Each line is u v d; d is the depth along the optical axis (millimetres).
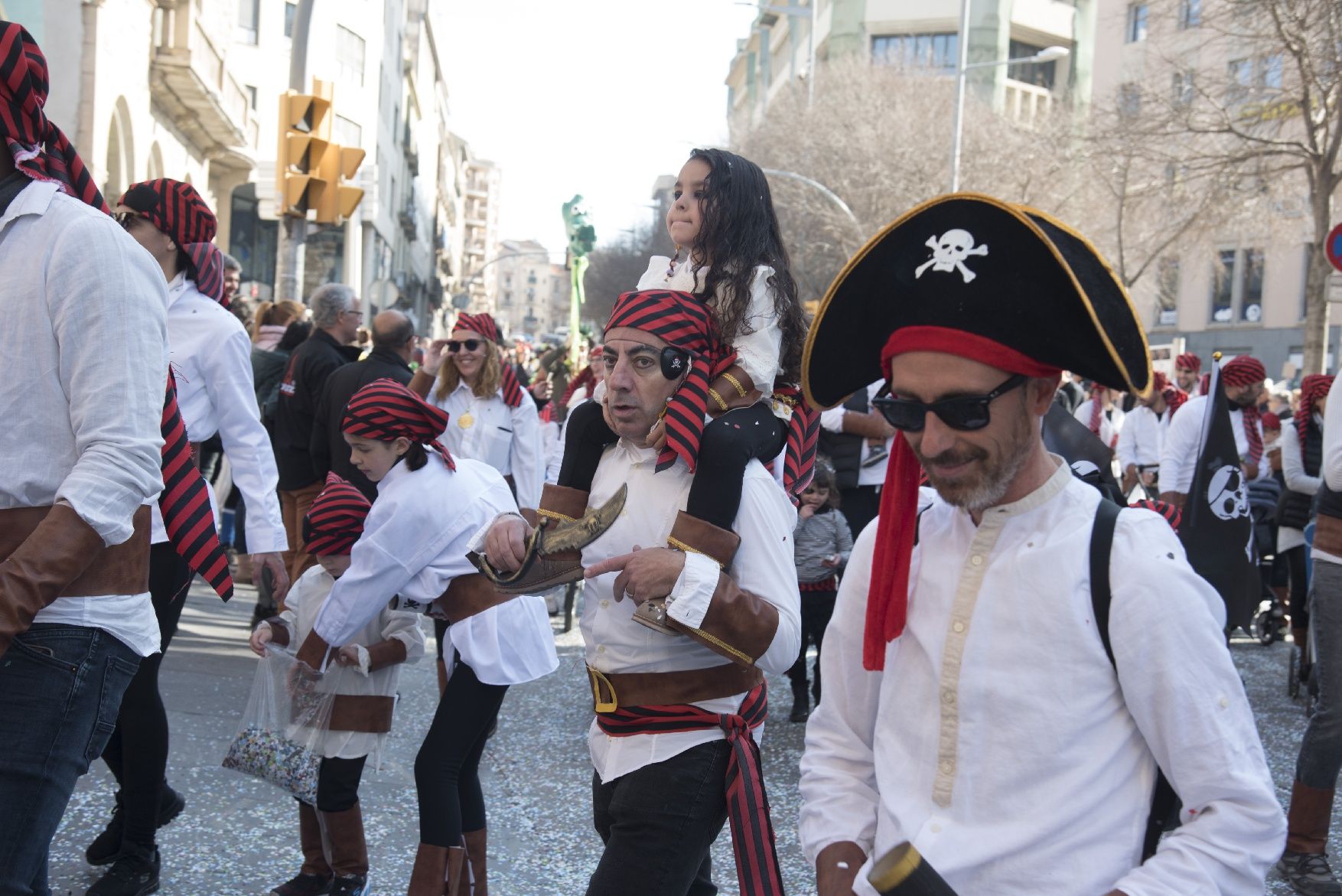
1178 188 24047
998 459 1774
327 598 3660
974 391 1749
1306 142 24703
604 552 2734
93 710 2551
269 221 36406
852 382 1997
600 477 2816
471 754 3643
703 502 2592
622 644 2689
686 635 2541
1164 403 10820
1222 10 21281
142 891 3820
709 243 2803
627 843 2625
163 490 2785
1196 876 1658
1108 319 1700
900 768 1885
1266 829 1695
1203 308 41406
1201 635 1733
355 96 39406
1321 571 4457
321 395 7066
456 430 6734
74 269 2465
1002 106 46469
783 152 37125
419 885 3451
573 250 27328
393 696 3881
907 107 35656
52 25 15305
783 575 2654
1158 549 1766
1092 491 1853
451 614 3639
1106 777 1755
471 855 3627
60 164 2711
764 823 2654
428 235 73188
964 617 1830
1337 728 4402
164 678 6441
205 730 5605
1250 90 21547
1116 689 1770
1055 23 59438
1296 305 38906
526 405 6848
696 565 2488
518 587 2822
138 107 18266
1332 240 6688
